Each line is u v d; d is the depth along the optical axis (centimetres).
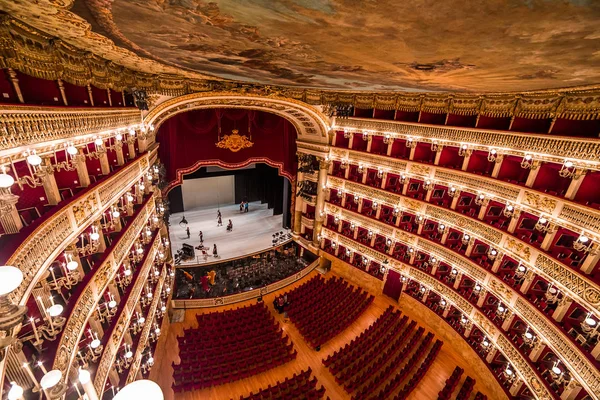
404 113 1762
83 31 478
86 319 767
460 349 1644
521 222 1338
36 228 562
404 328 1817
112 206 994
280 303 1958
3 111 479
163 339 1602
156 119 1620
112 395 948
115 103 1215
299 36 386
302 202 2572
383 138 1875
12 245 496
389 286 2080
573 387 1013
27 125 546
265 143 2398
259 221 3011
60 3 336
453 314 1759
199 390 1391
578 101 928
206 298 1962
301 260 2545
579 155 1049
